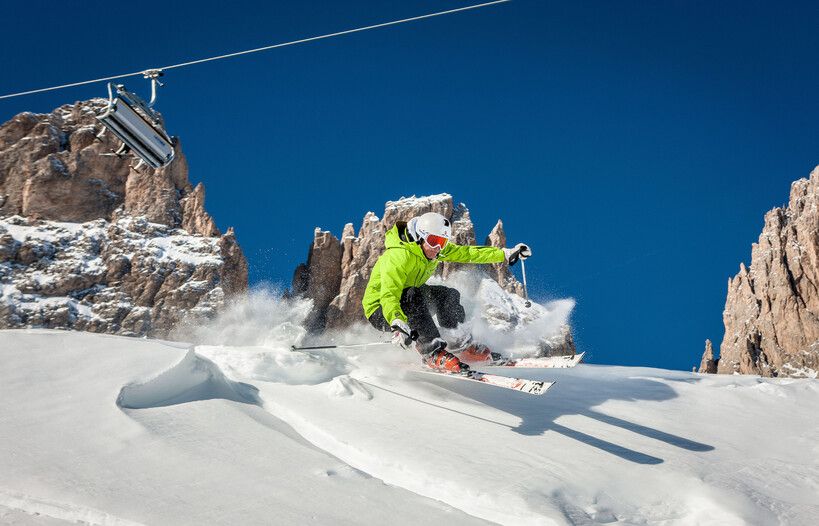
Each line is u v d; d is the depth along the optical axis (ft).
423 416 16.34
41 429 12.86
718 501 13.09
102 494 10.63
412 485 12.97
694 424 18.29
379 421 15.62
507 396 19.19
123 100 20.10
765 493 14.06
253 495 11.08
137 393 15.06
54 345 17.25
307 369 19.03
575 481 13.28
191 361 16.88
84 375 15.47
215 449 12.81
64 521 10.21
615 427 17.28
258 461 12.47
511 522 11.56
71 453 12.00
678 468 14.65
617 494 13.24
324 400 16.81
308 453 13.11
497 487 12.39
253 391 17.01
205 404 15.10
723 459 15.76
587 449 15.24
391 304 18.15
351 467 12.61
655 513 12.92
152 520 9.98
